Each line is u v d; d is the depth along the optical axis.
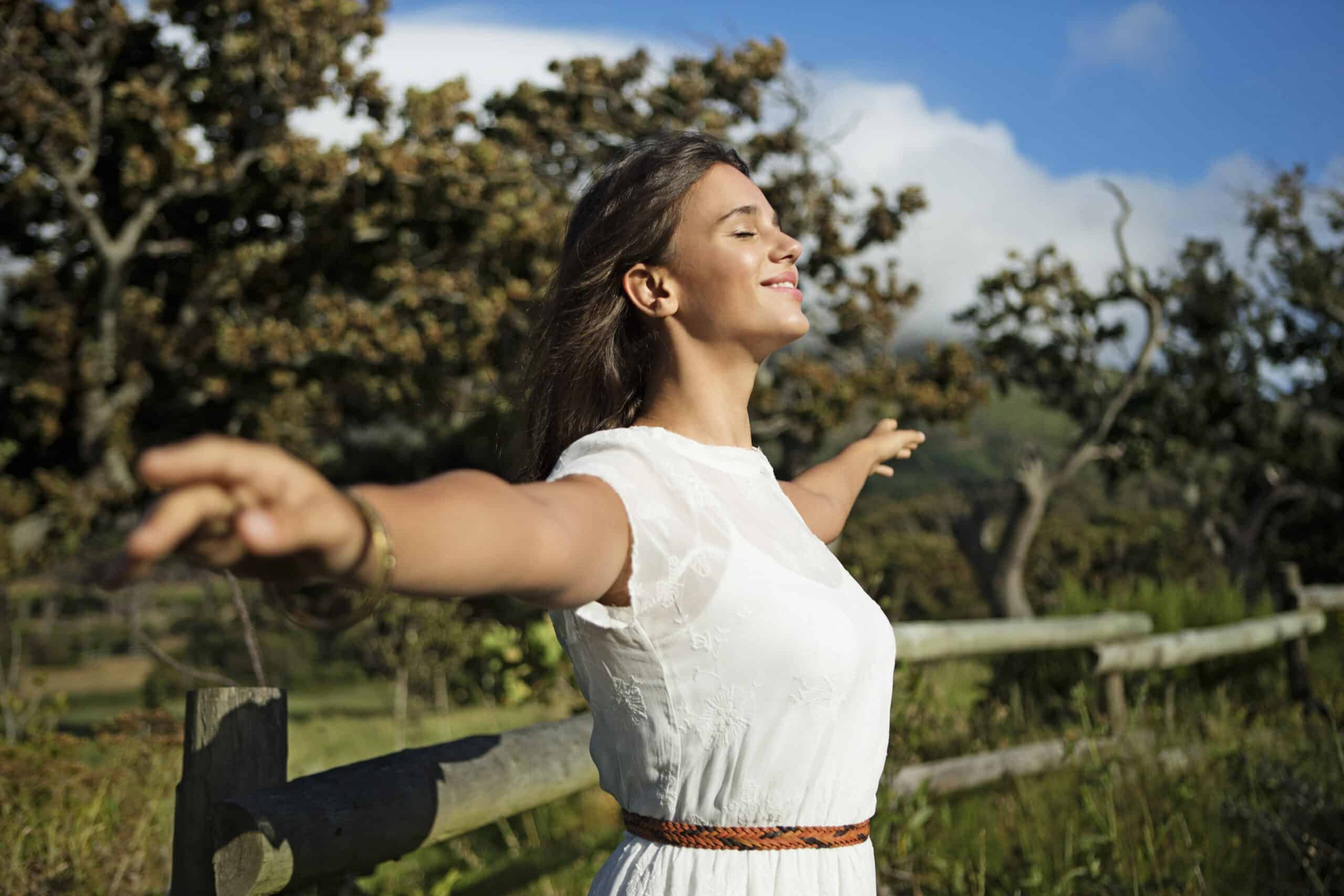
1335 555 37.66
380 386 19.44
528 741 2.75
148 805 3.52
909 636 4.68
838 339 23.48
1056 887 3.26
